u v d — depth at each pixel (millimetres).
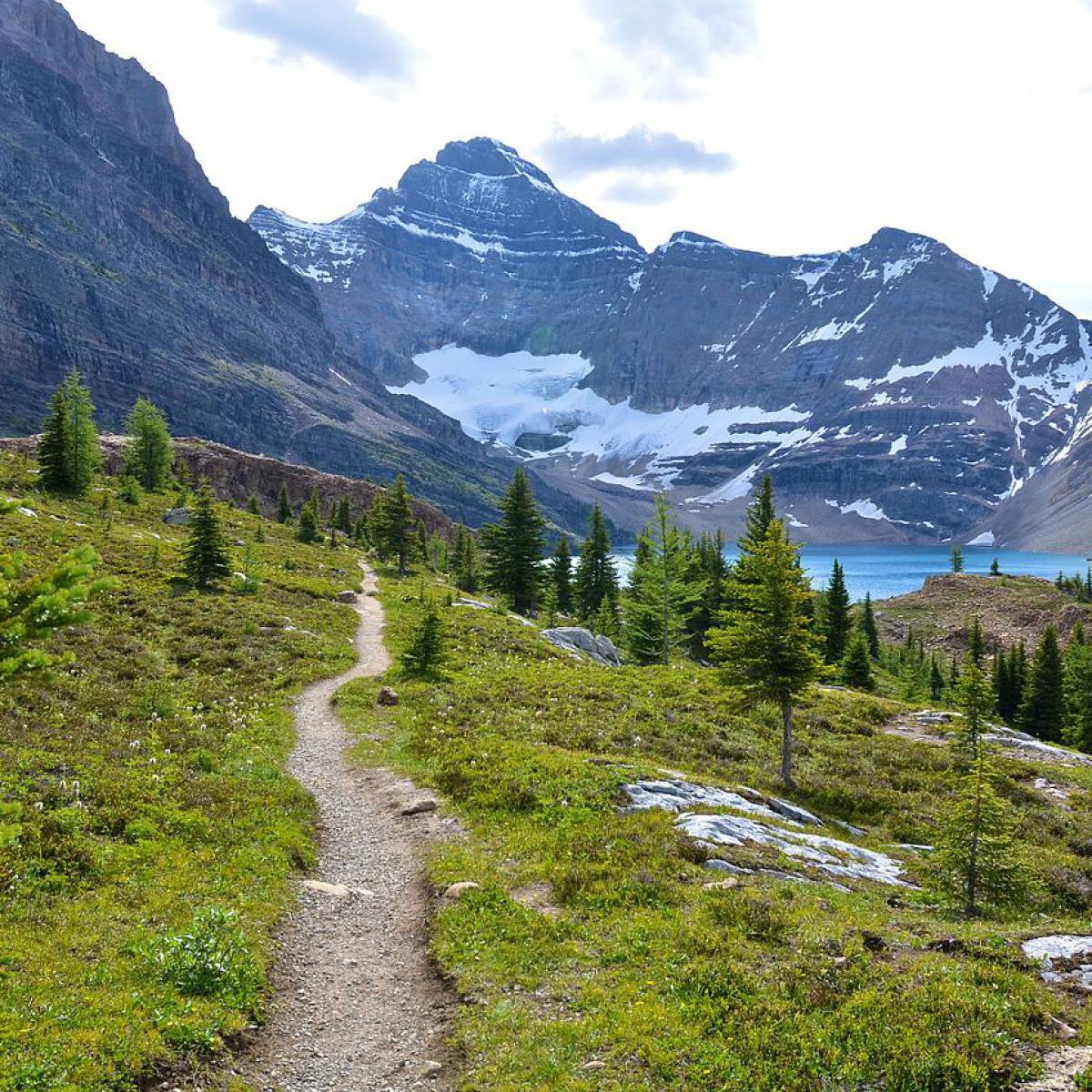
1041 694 84375
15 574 9609
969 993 11953
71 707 26516
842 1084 10258
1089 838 29125
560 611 97312
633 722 36625
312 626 52594
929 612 165375
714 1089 10367
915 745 40219
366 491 176500
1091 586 162000
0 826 10031
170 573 57375
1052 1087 9742
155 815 18781
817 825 27109
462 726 32281
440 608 66875
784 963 13539
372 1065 11570
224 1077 10852
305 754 28359
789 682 32281
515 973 13711
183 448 159375
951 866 20188
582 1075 10789
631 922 15422
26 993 11258
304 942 15117
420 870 18828
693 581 83250
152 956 12812
